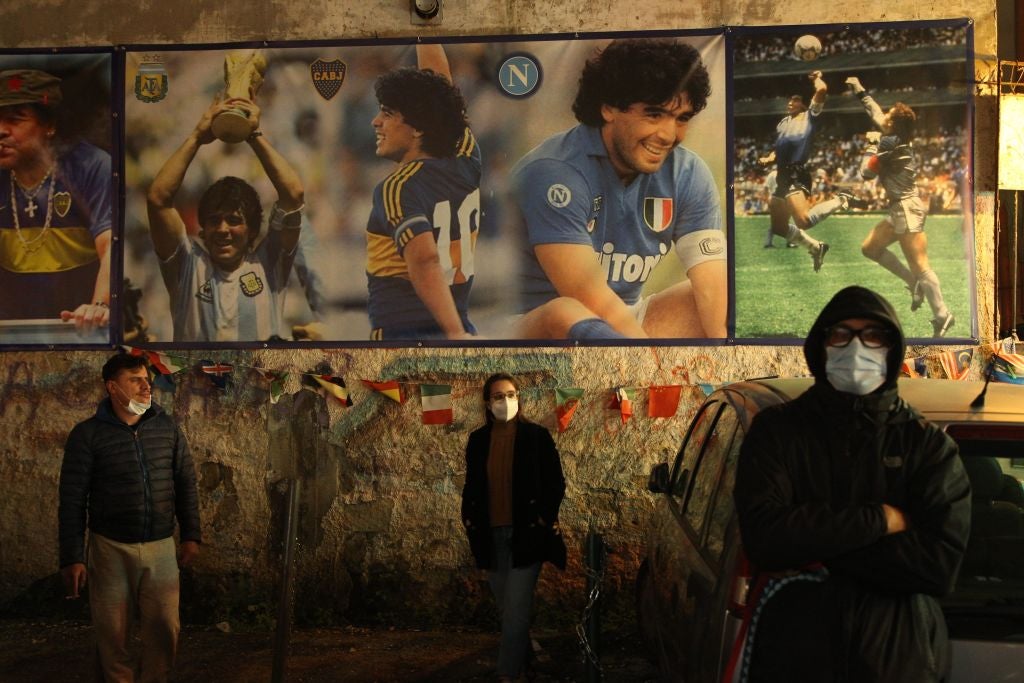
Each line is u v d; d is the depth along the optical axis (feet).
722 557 10.37
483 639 20.24
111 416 15.39
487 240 21.02
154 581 15.42
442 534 20.97
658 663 13.39
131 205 21.44
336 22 21.31
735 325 20.70
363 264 21.17
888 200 20.51
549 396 20.83
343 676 18.15
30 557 21.34
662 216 20.79
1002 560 10.11
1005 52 26.45
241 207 21.33
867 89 20.56
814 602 8.79
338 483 21.08
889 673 8.53
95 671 15.48
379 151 21.18
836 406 9.12
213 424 21.21
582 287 20.86
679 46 20.83
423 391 20.74
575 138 20.93
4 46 21.68
